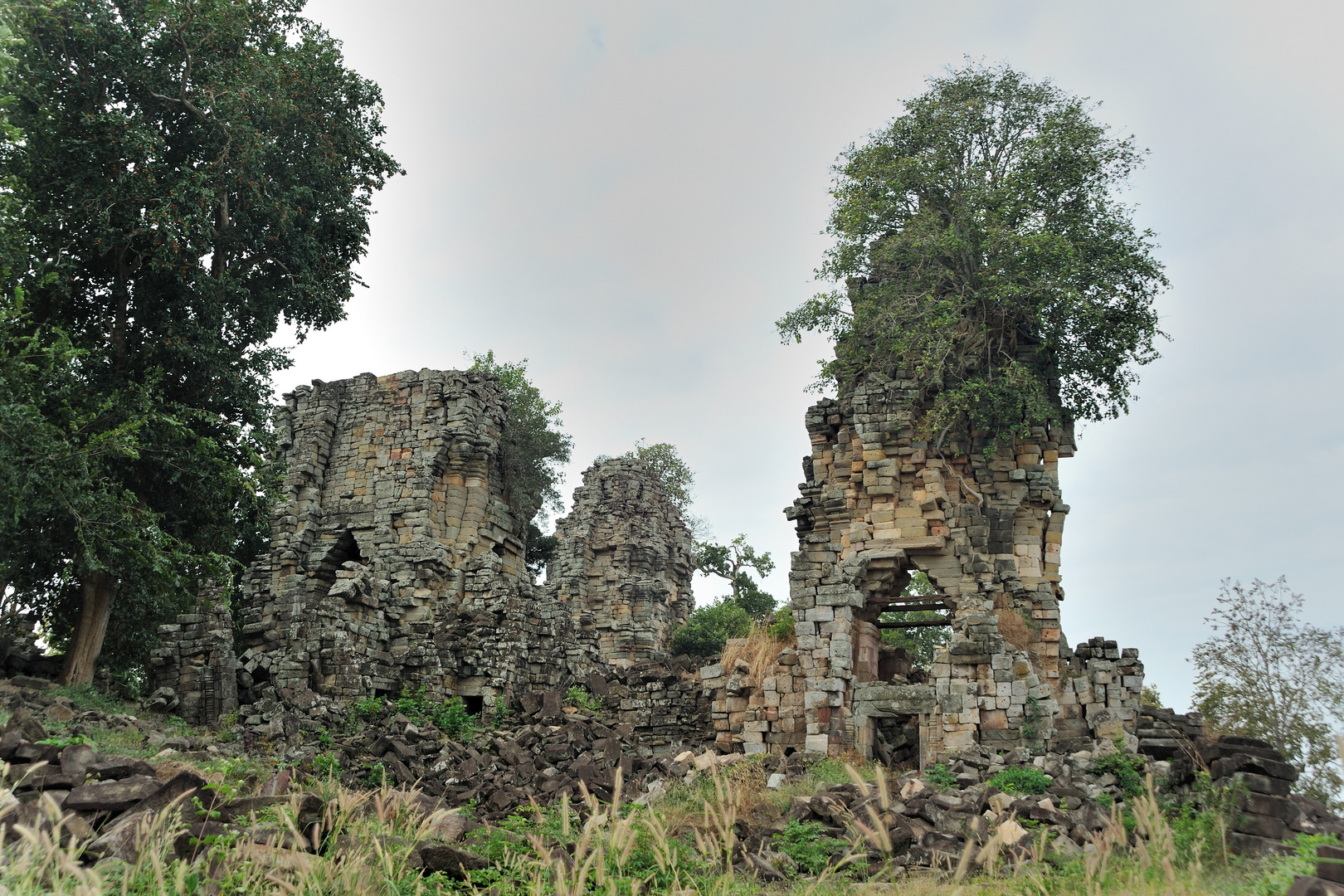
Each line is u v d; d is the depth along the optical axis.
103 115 28.62
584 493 55.12
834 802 20.25
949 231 34.56
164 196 29.66
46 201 29.70
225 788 14.18
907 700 29.38
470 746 29.77
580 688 35.59
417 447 38.47
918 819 19.78
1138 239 35.44
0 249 25.28
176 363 31.70
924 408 34.81
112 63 29.91
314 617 31.73
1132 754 25.08
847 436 34.75
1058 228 35.72
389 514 37.34
